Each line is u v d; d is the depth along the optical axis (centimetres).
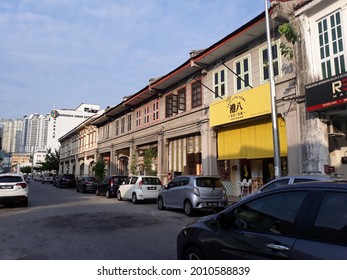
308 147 1181
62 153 6053
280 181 849
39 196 2141
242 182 1611
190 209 1162
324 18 1189
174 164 2178
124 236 793
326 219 275
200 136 1931
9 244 711
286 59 1337
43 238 773
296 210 302
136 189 1642
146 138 2552
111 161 3309
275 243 300
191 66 1842
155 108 2462
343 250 251
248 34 1473
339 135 1180
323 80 1109
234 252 340
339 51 1123
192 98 1981
